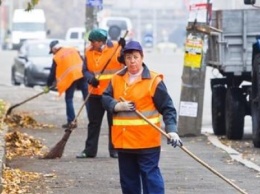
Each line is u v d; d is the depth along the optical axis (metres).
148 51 136.50
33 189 22.34
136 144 18.19
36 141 31.00
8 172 24.03
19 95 52.38
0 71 85.31
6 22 163.75
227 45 34.12
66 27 169.62
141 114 18.14
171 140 18.00
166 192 22.19
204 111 47.84
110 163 27.28
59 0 169.75
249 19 34.06
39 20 95.50
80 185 23.17
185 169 26.11
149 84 18.30
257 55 32.00
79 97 53.75
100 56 27.98
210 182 23.73
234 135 34.50
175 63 93.50
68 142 32.75
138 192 18.59
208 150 30.83
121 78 18.52
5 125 32.38
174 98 55.22
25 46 65.94
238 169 26.17
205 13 34.91
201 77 35.56
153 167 18.28
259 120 31.53
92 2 42.75
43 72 62.59
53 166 26.48
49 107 46.56
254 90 31.83
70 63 36.28
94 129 28.50
